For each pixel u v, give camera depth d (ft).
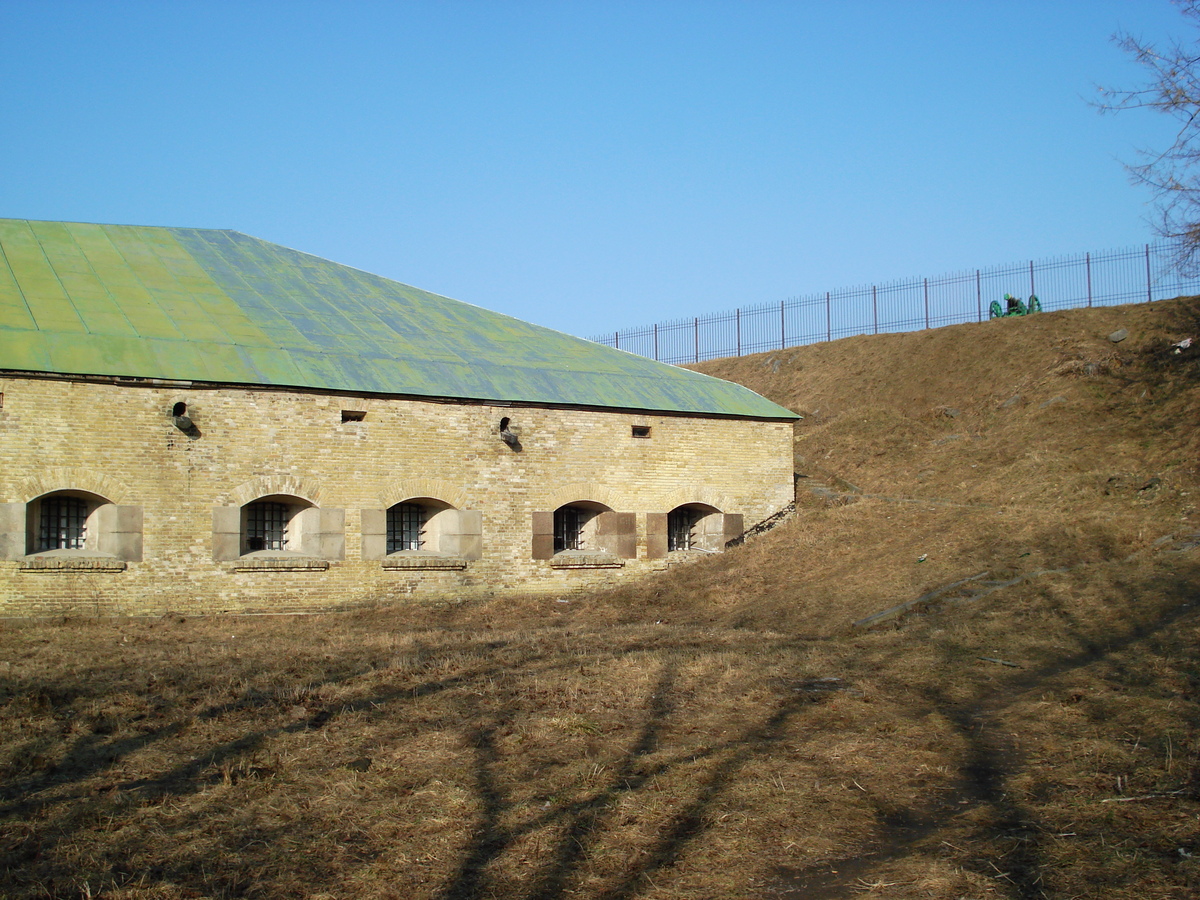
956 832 26.53
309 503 75.36
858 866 24.99
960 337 140.56
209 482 71.46
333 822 28.02
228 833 27.12
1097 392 111.45
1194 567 59.41
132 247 89.81
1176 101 72.23
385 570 77.51
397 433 78.28
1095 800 28.04
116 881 24.16
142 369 69.62
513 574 82.48
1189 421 93.81
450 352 87.66
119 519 68.49
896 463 112.68
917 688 44.14
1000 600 61.16
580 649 55.11
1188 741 32.22
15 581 65.57
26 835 26.81
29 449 66.18
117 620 67.56
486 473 81.82
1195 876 22.86
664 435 90.17
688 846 26.12
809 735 36.32
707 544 92.94
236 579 71.97
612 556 86.69
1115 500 81.25
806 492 102.47
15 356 66.23
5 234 84.69
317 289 93.25
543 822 27.86
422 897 23.56
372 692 43.32
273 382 73.56
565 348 98.27
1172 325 120.98
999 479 96.58
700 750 34.37
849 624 64.08
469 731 36.60
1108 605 55.83
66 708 40.19
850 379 143.74
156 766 32.65
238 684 45.06
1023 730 35.91
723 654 51.93
